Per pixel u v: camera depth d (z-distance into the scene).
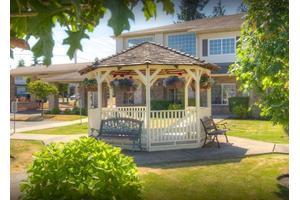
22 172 9.23
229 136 15.75
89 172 4.38
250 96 23.66
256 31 6.72
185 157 11.20
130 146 12.84
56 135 16.97
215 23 28.02
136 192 4.66
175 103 27.28
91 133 14.16
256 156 11.16
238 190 7.64
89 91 14.89
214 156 11.27
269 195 7.27
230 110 25.38
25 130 19.55
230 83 26.42
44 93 28.34
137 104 29.14
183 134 13.10
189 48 28.81
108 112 13.88
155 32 29.59
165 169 9.52
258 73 6.60
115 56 13.83
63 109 34.66
